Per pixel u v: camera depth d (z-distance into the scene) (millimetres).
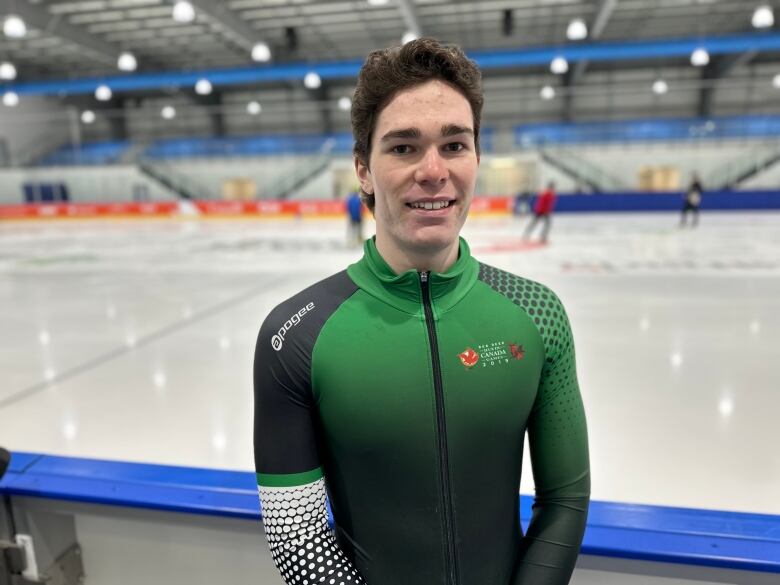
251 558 1392
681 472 1855
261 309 4531
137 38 14445
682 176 17766
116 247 9852
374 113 765
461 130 738
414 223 756
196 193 20266
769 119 18719
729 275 5645
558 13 12805
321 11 12469
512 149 18734
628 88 20391
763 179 17047
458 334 822
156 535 1438
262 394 814
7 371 3098
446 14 12836
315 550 797
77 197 20359
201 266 7156
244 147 21484
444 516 840
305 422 815
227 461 2014
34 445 2180
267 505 818
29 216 18484
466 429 824
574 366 923
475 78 771
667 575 1181
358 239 9391
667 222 12750
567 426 900
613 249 8008
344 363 797
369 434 810
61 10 11969
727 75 19547
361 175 839
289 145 21469
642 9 12766
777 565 1111
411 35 9883
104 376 2971
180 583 1467
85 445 2168
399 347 808
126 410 2496
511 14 12414
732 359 3021
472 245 8781
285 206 17500
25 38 14195
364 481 838
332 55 15945
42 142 21828
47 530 1497
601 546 1184
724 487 1759
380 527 851
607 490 1758
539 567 855
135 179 20156
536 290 894
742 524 1235
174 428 2293
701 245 8273
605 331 3645
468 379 818
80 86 15109
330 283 875
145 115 23578
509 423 848
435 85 728
